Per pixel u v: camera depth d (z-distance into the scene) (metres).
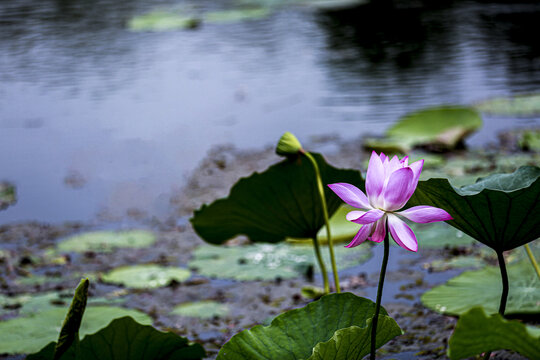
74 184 6.10
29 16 14.95
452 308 3.45
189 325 3.64
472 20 12.75
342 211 4.99
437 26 12.40
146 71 9.92
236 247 4.77
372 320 1.93
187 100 8.39
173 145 6.89
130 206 5.56
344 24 13.13
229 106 8.09
